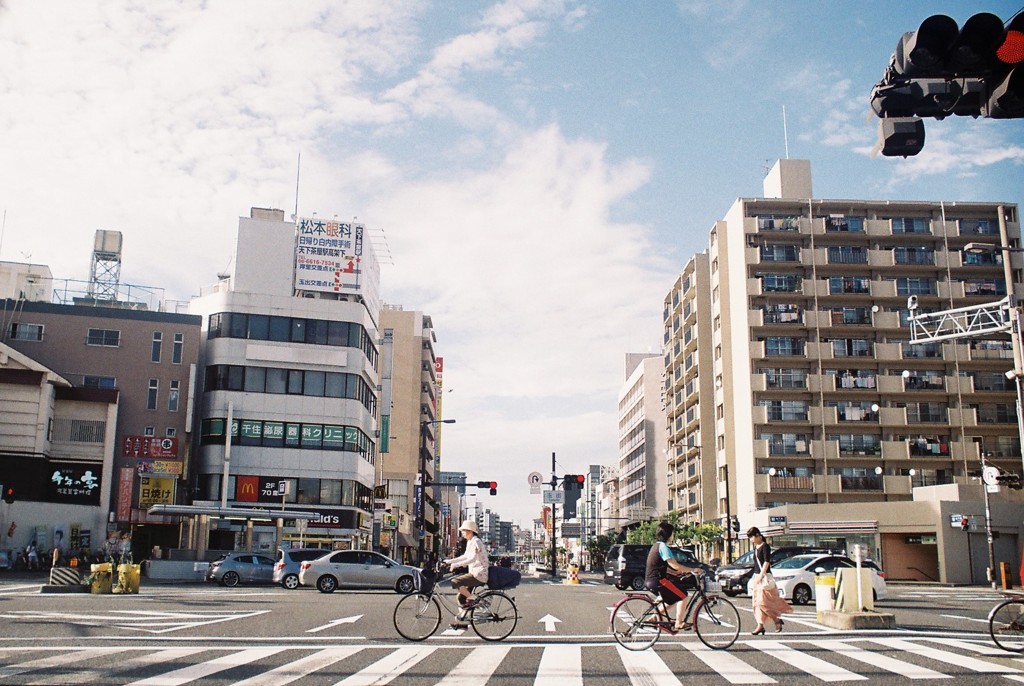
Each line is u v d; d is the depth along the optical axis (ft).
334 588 101.60
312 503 176.55
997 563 160.15
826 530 173.58
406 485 260.83
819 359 200.44
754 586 50.39
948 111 26.22
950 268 204.03
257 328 179.42
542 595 97.76
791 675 33.37
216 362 176.24
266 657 37.11
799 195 218.18
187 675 31.60
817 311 202.08
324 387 181.57
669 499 285.64
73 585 82.58
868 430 199.93
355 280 189.37
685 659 37.99
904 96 26.16
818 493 194.80
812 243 205.57
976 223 206.59
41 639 42.11
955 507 161.68
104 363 168.45
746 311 202.90
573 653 39.96
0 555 129.59
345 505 178.60
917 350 200.44
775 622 50.11
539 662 36.68
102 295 190.29
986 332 106.73
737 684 31.17
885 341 203.82
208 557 132.05
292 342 180.65
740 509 204.74
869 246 207.72
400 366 266.98
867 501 195.62
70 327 168.25
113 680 30.17
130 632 46.37
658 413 330.75
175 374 171.63
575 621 58.49
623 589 118.11
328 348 182.19
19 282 188.44
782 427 200.34
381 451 223.30
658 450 327.06
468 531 46.24
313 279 186.70
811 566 81.20
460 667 34.91
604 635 48.83
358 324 185.88
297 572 108.68
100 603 66.90
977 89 25.79
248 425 175.52
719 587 101.09
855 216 210.18
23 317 166.81
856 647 42.88
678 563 41.96
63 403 155.63
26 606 62.13
